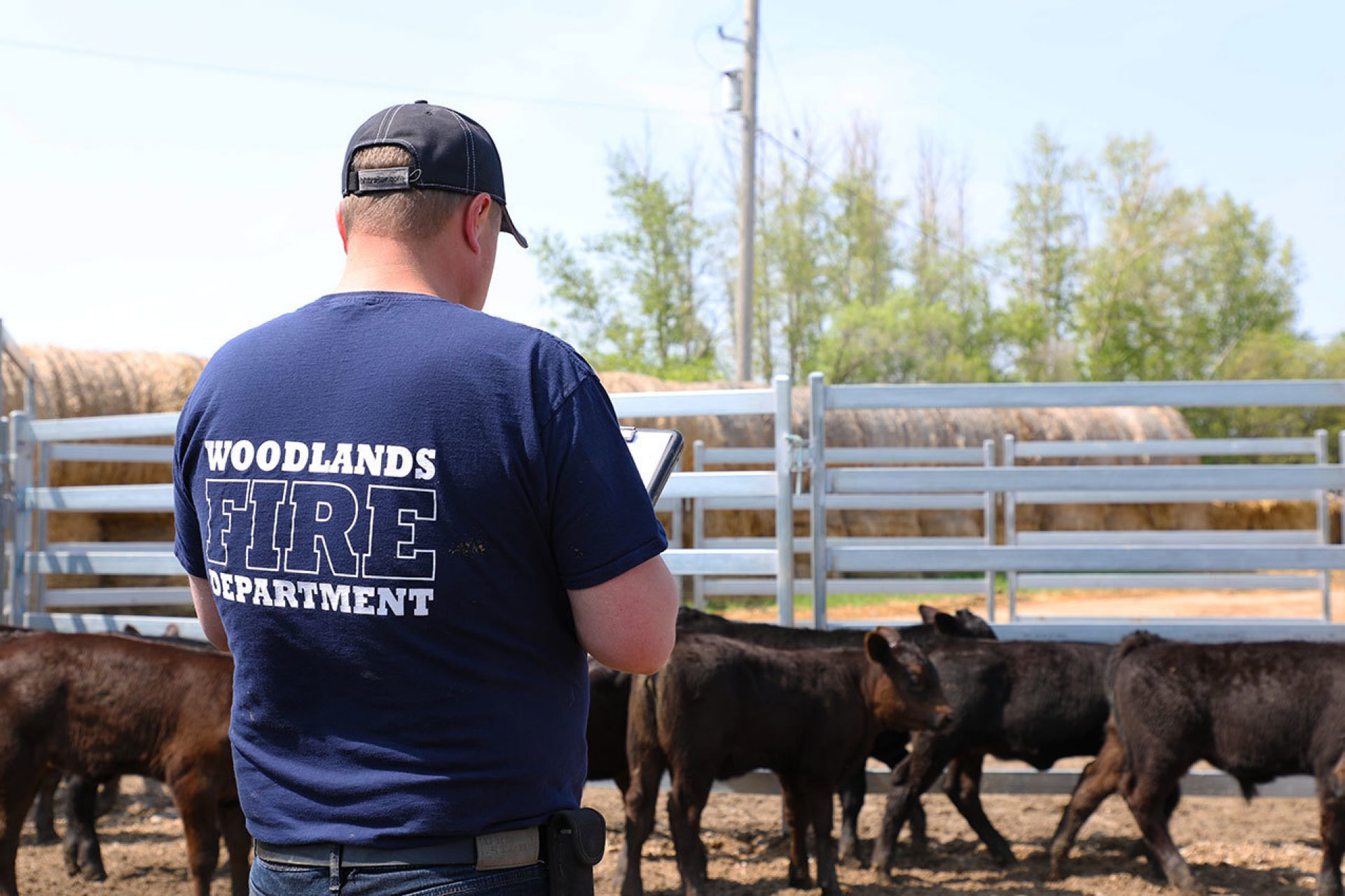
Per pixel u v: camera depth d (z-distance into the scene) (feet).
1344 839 19.29
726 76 78.07
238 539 6.00
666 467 7.07
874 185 154.51
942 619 23.76
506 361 5.89
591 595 5.91
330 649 5.80
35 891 19.85
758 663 19.31
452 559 5.72
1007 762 27.89
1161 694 20.15
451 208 6.31
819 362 123.95
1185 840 23.22
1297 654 19.63
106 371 50.83
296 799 5.87
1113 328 153.99
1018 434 78.74
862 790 22.25
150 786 26.81
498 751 5.80
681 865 18.69
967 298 156.25
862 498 41.86
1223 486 23.41
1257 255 153.58
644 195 124.57
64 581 46.88
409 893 5.64
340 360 5.98
